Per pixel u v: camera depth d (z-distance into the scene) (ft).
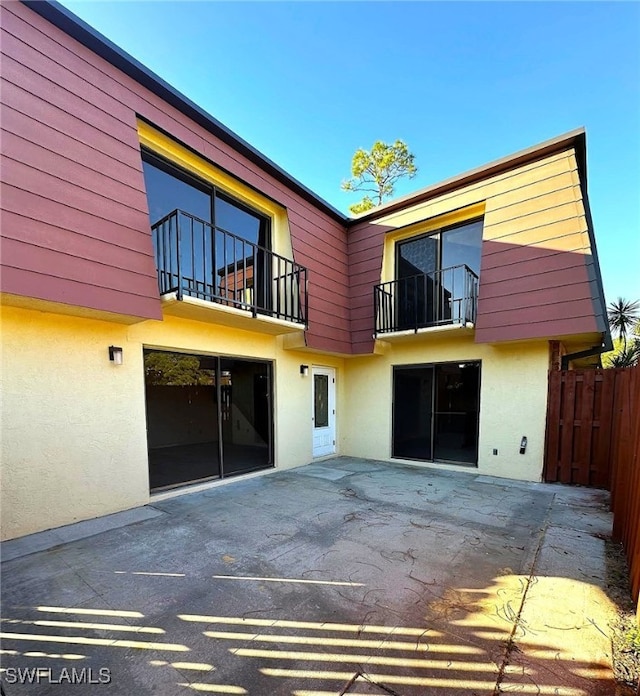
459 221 21.88
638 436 8.85
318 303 22.31
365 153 47.37
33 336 11.80
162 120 15.10
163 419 21.29
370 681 5.67
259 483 18.47
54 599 7.96
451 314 21.88
